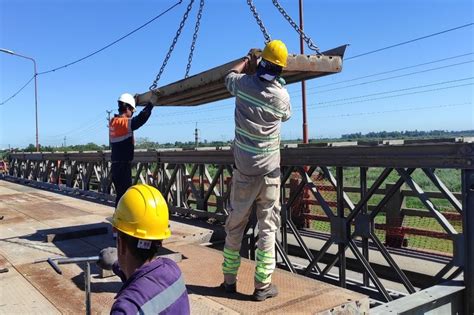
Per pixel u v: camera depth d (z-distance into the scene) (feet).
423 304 13.26
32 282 14.71
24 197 39.96
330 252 24.50
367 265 17.51
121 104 19.65
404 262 21.53
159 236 6.59
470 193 13.85
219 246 22.85
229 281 13.20
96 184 49.34
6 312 12.16
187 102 19.56
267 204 12.59
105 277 15.01
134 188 6.97
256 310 11.79
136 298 5.79
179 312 6.07
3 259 17.65
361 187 17.38
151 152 31.68
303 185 19.98
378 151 16.05
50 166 53.21
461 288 14.06
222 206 25.38
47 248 19.43
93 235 22.00
